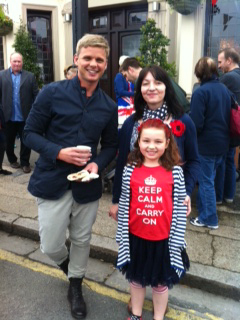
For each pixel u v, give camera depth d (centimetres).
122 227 212
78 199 226
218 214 384
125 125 233
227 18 611
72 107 216
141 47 625
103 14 787
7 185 472
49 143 215
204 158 339
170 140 205
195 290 275
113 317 246
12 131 532
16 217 374
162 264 207
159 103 217
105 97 231
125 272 223
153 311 251
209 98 328
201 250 307
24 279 287
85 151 205
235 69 402
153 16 679
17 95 513
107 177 434
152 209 199
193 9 597
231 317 246
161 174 201
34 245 343
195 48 629
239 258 295
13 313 246
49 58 849
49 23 831
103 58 211
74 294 250
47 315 245
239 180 500
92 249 317
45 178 221
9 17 795
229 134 348
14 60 507
